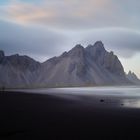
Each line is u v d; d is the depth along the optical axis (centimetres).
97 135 1599
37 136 1562
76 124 1992
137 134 1633
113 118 2330
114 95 7362
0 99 4881
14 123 2009
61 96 6341
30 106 3456
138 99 5481
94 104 3956
